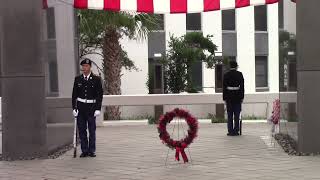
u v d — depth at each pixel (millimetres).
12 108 11078
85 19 19438
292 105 11961
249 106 25094
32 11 10922
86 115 11281
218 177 8750
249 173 9023
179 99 19406
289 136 12648
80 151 12242
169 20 26859
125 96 19172
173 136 14523
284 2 13461
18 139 11141
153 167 9867
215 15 27453
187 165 9977
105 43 21203
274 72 28406
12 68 10992
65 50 13180
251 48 27859
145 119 21359
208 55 25094
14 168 10039
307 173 8891
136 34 21766
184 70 23016
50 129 11594
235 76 14641
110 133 16141
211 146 12562
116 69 21312
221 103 19500
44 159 11062
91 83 11234
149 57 26625
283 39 13703
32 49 10984
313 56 10734
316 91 10805
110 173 9344
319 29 10672
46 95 11219
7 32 10922
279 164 9859
